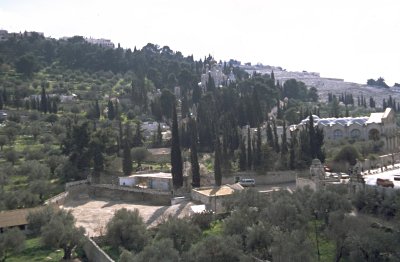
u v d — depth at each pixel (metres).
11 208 108.19
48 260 80.56
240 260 61.72
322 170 103.75
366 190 81.56
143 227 81.94
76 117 193.38
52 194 126.19
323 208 75.69
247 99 196.12
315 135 134.00
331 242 70.94
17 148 167.12
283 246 60.50
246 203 83.88
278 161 136.75
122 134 170.75
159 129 185.50
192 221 85.50
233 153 150.00
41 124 199.12
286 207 72.19
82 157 140.25
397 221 68.81
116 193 131.00
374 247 61.75
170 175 133.62
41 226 91.75
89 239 82.88
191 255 63.81
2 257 80.31
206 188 114.69
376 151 151.50
